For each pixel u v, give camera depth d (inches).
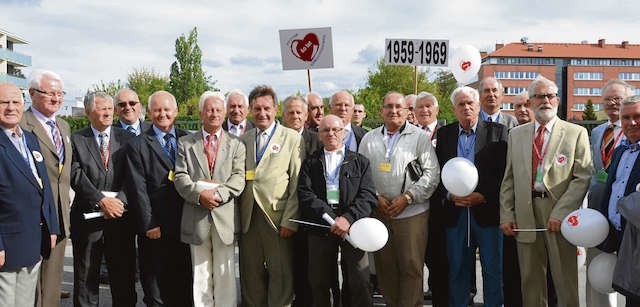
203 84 2261.3
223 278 181.3
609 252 158.1
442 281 193.8
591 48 3727.9
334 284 190.2
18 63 2251.5
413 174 179.2
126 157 181.8
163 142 187.6
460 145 185.9
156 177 180.5
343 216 169.2
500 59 3634.4
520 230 169.5
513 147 174.4
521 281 175.3
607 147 179.5
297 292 194.7
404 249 180.4
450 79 2920.8
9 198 150.0
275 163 180.5
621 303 206.1
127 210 183.8
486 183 178.2
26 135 160.4
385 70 1984.5
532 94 171.0
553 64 3634.4
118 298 186.1
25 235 152.0
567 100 3587.6
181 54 2237.9
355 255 175.3
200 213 176.2
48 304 169.9
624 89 178.4
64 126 179.3
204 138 182.4
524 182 169.3
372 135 190.2
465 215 181.5
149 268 188.9
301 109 208.7
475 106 181.0
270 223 178.1
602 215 154.2
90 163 181.2
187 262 190.4
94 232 180.7
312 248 175.2
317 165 176.6
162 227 180.2
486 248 179.6
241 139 189.2
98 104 184.4
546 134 170.1
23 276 155.9
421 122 228.7
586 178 162.1
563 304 165.8
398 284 188.2
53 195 168.4
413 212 181.0
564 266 165.5
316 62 267.9
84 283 179.8
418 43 265.9
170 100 186.9
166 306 185.2
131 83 2123.5
